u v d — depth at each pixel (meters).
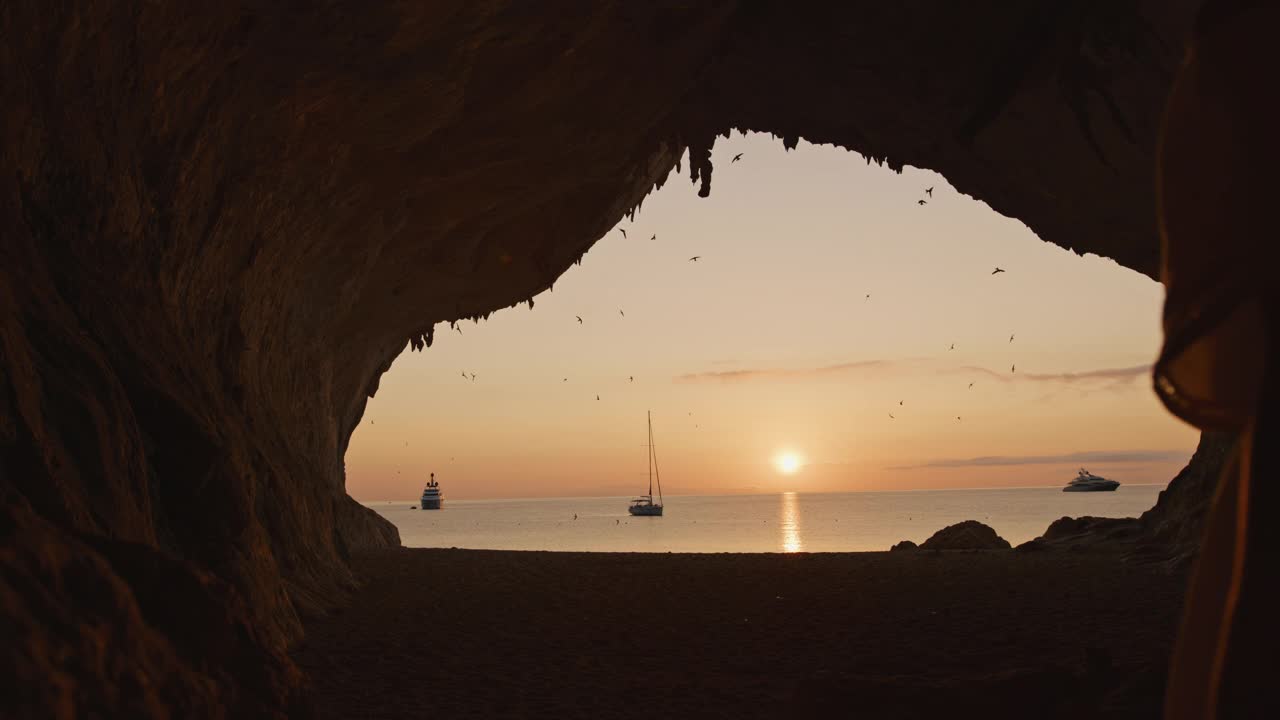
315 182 12.66
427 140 13.38
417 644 10.21
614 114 14.48
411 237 17.08
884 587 15.03
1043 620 11.41
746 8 13.88
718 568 18.73
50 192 7.23
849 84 15.04
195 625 3.35
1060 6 12.35
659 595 14.54
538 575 17.75
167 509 7.57
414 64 10.89
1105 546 20.67
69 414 5.64
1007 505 135.38
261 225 12.08
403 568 19.36
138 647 2.70
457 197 15.62
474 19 10.59
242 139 10.39
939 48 13.70
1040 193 16.20
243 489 8.41
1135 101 12.92
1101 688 6.05
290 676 3.62
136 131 8.58
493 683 8.31
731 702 7.61
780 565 19.22
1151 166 13.95
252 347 13.32
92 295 7.43
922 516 97.50
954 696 5.79
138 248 8.87
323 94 10.79
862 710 5.79
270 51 9.62
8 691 1.99
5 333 5.09
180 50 8.56
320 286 16.23
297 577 12.38
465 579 17.03
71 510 4.79
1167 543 19.12
